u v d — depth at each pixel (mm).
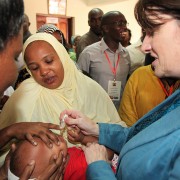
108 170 851
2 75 597
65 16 6473
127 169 708
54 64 1280
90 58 2529
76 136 1120
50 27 2230
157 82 1636
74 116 1141
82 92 1394
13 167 771
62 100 1334
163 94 1623
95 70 2520
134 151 713
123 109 1745
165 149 627
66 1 6395
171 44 640
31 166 742
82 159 1091
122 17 2482
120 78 2514
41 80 1300
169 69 667
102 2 6719
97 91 1463
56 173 789
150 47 719
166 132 645
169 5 601
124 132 1099
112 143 1076
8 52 579
